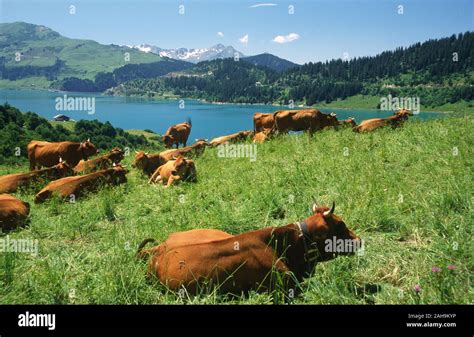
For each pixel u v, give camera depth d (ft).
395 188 30.09
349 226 25.04
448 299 16.96
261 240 19.22
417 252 21.38
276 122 74.95
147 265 20.66
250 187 36.06
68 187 41.70
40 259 24.18
